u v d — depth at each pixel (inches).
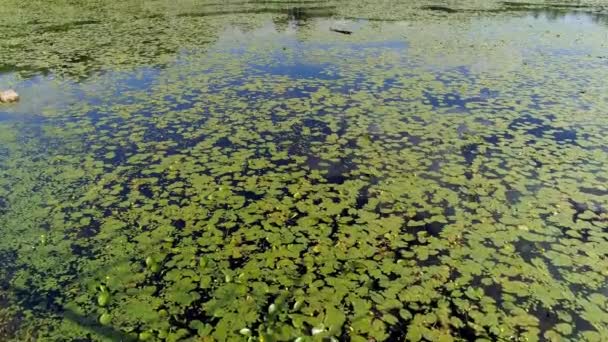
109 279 233.5
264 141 397.4
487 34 883.4
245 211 292.7
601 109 467.8
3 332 201.6
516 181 325.7
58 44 780.0
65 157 369.1
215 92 535.2
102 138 406.0
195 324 204.1
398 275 234.1
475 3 1342.3
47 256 251.0
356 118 447.8
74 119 452.4
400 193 312.3
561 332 198.1
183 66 651.5
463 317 207.3
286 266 241.6
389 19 1048.8
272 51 746.8
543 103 488.4
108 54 714.2
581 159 358.0
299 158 365.7
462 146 382.9
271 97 515.8
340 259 246.8
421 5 1289.4
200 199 306.2
